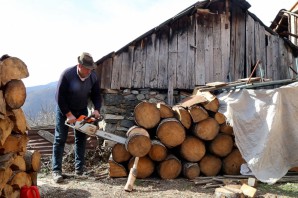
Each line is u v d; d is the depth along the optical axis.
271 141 5.17
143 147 5.05
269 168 5.18
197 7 7.73
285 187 4.84
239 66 8.02
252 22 8.29
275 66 8.40
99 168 6.21
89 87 5.08
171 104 7.42
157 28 7.39
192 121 5.57
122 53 7.32
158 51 7.53
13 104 3.33
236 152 5.71
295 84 5.48
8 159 3.24
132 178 4.66
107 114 7.13
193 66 7.68
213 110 5.57
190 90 7.67
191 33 7.79
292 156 5.33
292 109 5.35
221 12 8.04
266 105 5.32
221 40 7.96
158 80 7.45
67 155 6.48
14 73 3.33
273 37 8.51
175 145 5.40
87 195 4.29
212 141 5.59
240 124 5.32
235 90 5.84
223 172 5.79
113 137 5.08
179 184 5.01
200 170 5.56
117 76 7.23
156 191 4.58
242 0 7.93
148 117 5.43
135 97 7.36
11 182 3.47
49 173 5.84
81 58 4.69
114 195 4.33
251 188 4.22
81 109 5.20
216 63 7.84
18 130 3.56
